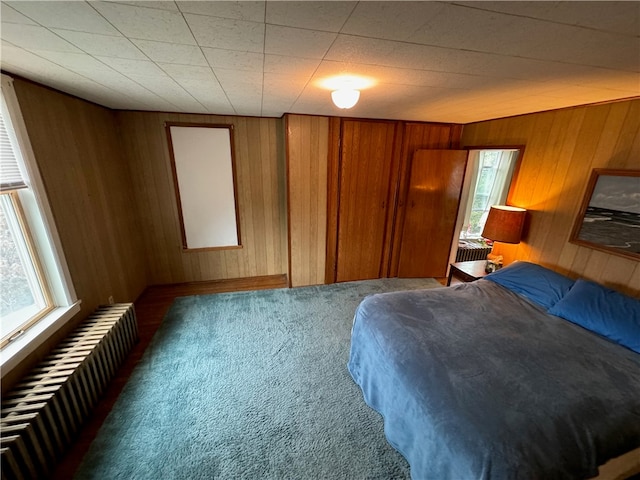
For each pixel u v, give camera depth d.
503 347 1.64
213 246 3.78
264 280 3.96
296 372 2.21
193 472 1.48
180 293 3.52
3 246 1.64
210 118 3.29
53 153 2.04
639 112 1.91
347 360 2.36
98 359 1.89
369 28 1.07
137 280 3.35
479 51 1.28
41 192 1.85
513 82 1.75
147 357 2.33
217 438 1.66
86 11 0.95
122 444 1.62
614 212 2.06
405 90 2.01
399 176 3.68
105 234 2.69
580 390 1.33
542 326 1.86
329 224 3.62
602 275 2.16
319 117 3.19
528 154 2.75
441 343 1.66
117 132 3.08
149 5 0.91
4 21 1.03
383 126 3.42
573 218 2.36
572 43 1.16
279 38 1.18
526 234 2.78
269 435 1.69
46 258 1.91
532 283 2.31
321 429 1.74
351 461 1.55
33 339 1.65
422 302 2.12
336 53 1.34
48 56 1.42
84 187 2.40
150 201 3.41
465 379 1.39
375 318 1.95
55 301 2.00
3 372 1.43
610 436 1.15
